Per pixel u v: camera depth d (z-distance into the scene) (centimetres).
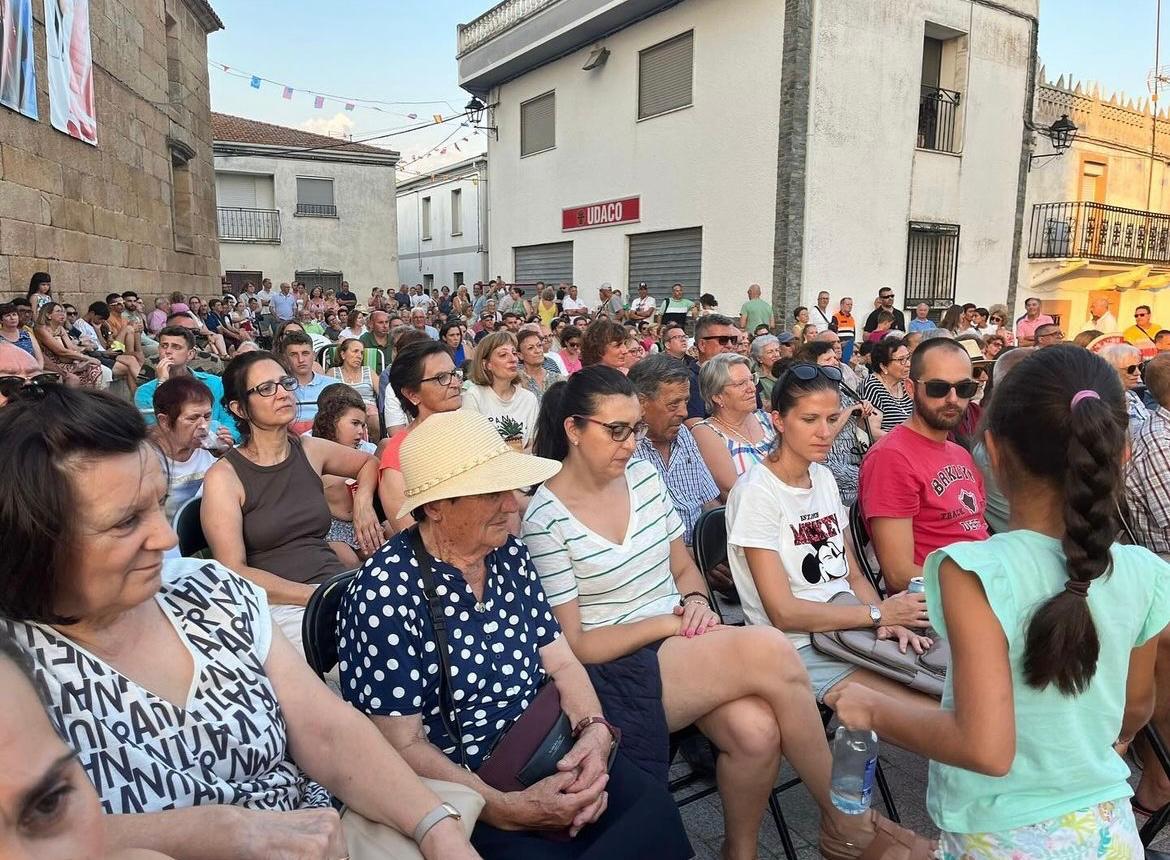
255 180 2836
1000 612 141
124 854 100
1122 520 151
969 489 305
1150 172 1861
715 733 225
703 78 1441
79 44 995
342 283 2877
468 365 683
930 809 165
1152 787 266
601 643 234
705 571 290
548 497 250
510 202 2050
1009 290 1611
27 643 136
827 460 474
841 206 1355
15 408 133
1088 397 138
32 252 879
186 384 347
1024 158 1573
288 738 170
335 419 419
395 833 167
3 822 78
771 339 701
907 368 545
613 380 243
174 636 157
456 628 200
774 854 251
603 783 190
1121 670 149
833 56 1296
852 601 270
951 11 1410
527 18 1764
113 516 133
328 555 322
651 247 1631
